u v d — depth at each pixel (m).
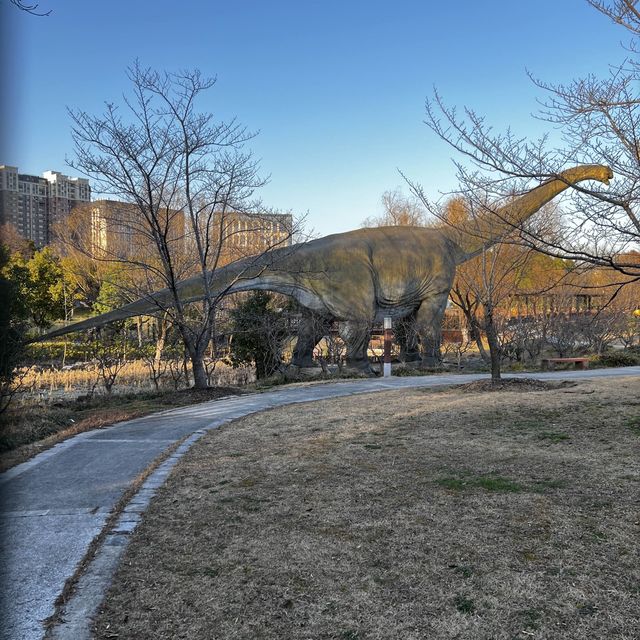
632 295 23.03
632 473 5.67
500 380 12.32
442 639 3.05
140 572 3.85
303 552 4.10
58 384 16.66
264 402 11.07
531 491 5.24
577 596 3.42
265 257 15.37
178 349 17.11
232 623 3.23
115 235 19.38
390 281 17.22
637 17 6.82
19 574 3.81
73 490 5.66
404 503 5.02
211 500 5.25
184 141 12.43
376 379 14.86
